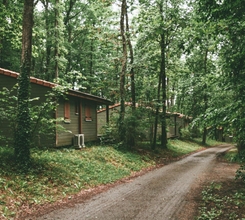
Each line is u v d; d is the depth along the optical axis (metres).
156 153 22.80
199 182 11.84
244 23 7.25
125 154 17.92
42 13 27.12
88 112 21.19
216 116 7.59
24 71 10.85
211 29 7.87
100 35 20.98
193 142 39.84
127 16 22.34
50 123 11.55
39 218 6.77
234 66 7.92
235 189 10.27
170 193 9.67
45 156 12.11
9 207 7.10
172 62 26.58
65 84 11.09
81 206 7.92
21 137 10.41
